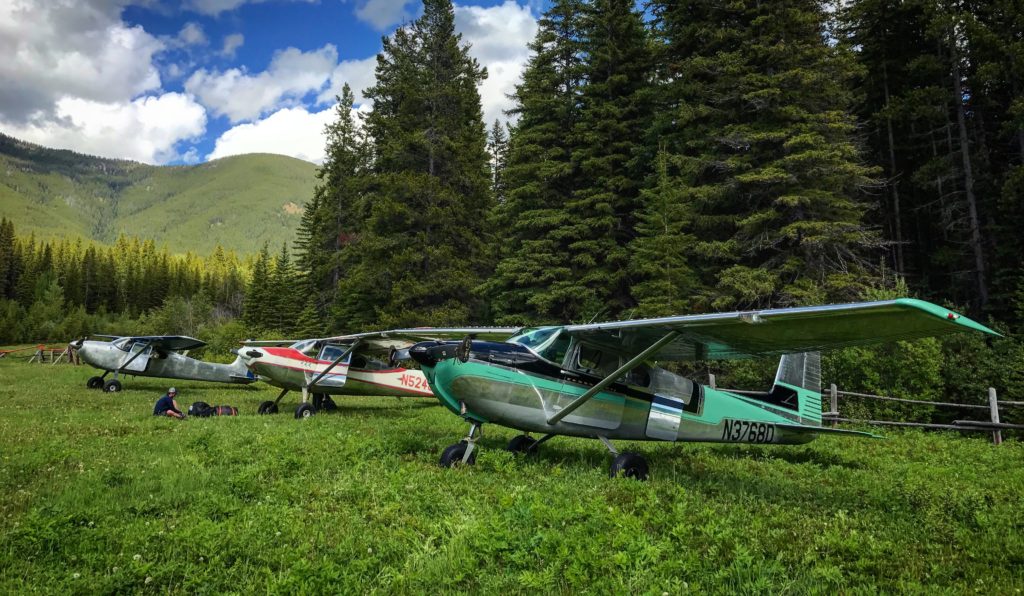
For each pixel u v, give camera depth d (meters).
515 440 8.06
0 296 89.81
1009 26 19.31
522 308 25.14
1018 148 22.97
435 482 5.87
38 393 16.03
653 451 8.49
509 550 3.78
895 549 4.21
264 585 3.29
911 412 13.23
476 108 33.94
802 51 18.62
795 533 4.55
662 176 19.47
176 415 11.20
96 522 4.35
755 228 19.16
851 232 18.23
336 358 13.21
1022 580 3.72
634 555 3.62
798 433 8.90
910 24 24.09
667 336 6.45
